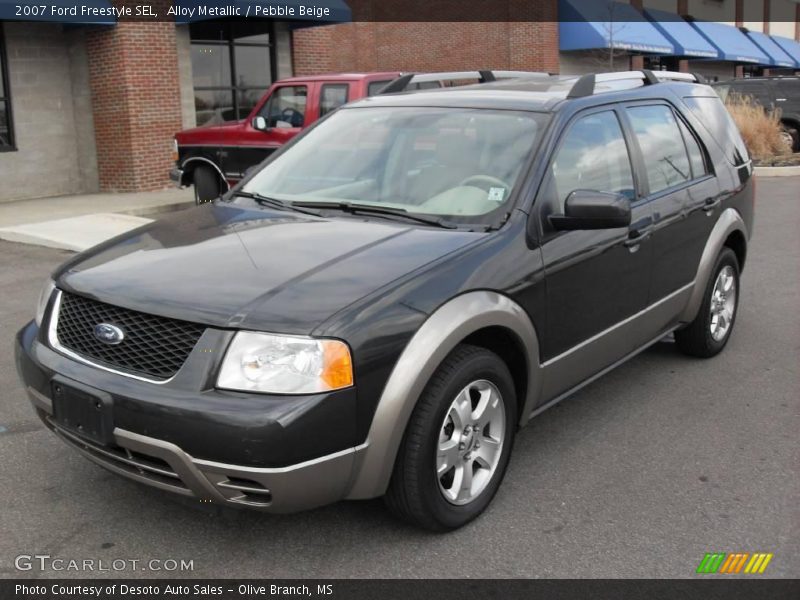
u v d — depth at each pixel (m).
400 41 30.03
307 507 2.97
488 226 3.67
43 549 3.29
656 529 3.49
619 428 4.54
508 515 3.59
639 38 27.70
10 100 14.43
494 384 3.50
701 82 5.92
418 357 3.06
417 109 4.49
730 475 3.99
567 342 3.94
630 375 5.40
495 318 3.38
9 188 14.54
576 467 4.07
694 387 5.18
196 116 16.33
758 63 36.44
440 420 3.21
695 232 5.08
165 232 3.88
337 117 4.78
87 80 15.05
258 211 4.08
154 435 2.91
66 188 15.40
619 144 4.52
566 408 4.84
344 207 4.01
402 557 3.26
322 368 2.87
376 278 3.17
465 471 3.43
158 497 3.71
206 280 3.19
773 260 9.12
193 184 12.19
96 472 3.94
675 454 4.22
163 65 14.98
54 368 3.25
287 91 10.78
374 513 3.59
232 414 2.79
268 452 2.79
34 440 4.30
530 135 4.03
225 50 16.64
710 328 5.55
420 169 4.10
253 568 3.18
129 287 3.21
